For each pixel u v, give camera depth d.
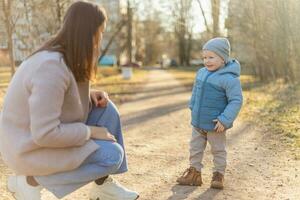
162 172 5.06
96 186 3.32
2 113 2.74
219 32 21.58
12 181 2.92
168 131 8.01
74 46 2.73
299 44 17.55
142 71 49.16
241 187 4.48
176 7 34.34
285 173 5.00
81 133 2.70
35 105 2.52
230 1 20.94
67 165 2.71
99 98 3.21
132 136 7.45
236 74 4.39
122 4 34.00
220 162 4.45
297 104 11.69
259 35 19.42
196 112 4.45
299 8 16.89
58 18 13.95
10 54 12.90
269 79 21.77
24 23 14.10
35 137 2.54
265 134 7.41
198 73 4.60
